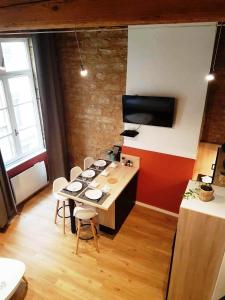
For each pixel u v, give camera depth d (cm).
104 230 380
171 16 109
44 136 477
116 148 438
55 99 442
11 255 340
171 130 361
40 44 400
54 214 418
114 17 120
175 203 406
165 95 346
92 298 287
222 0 98
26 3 140
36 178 457
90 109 451
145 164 404
